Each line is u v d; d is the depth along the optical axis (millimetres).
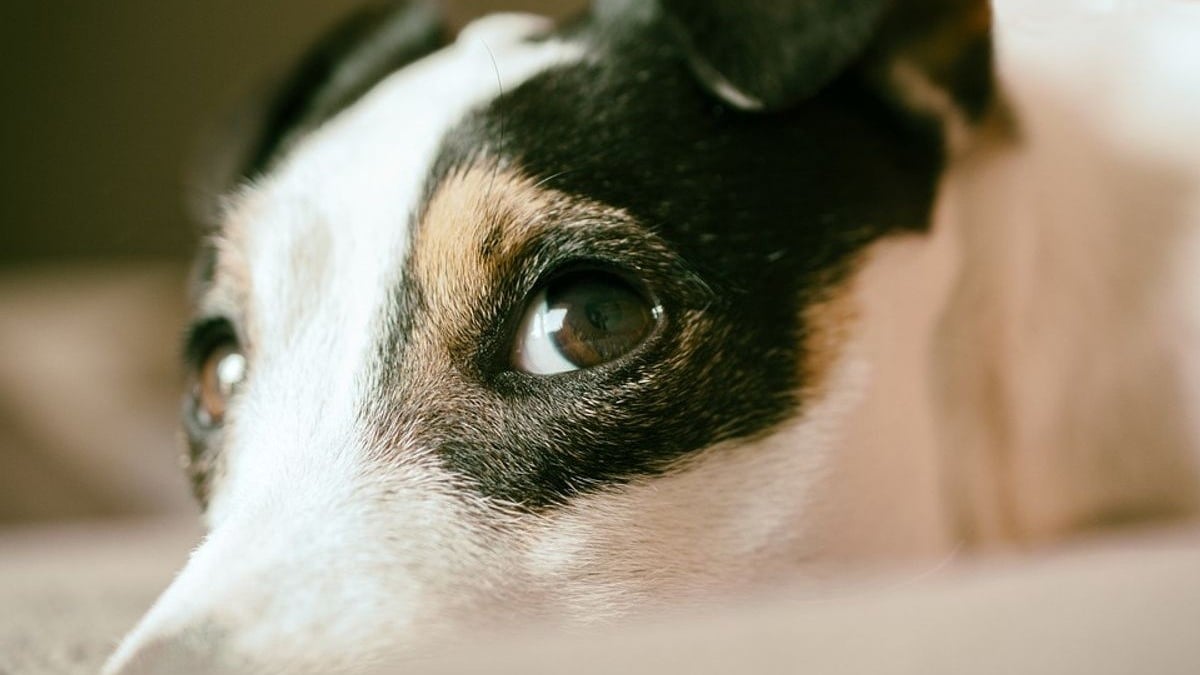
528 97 278
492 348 262
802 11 270
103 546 382
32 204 707
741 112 274
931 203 283
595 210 262
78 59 682
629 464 257
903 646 196
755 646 199
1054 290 301
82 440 502
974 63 286
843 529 268
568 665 199
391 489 254
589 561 254
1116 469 311
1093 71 312
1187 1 328
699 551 259
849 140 279
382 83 310
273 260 281
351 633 234
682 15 275
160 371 535
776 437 263
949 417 289
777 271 266
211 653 229
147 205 691
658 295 260
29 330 559
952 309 289
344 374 266
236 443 274
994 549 292
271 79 340
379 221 273
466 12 544
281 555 242
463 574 248
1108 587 204
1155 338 304
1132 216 305
